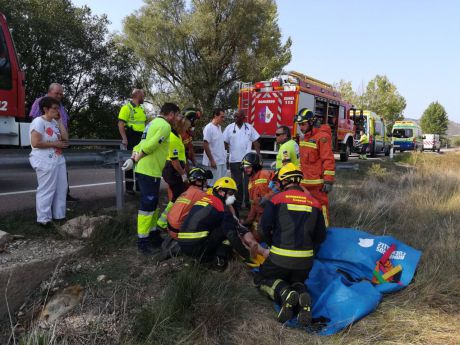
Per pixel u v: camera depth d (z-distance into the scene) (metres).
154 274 3.87
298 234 3.50
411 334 3.25
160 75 25.42
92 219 4.61
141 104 6.73
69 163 4.79
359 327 3.33
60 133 4.63
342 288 3.63
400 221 6.32
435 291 3.82
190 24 23.14
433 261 4.49
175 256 4.18
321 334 3.22
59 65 18.00
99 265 3.97
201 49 24.22
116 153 5.19
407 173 11.97
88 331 3.15
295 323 3.34
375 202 7.10
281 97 13.48
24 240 4.16
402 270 4.18
